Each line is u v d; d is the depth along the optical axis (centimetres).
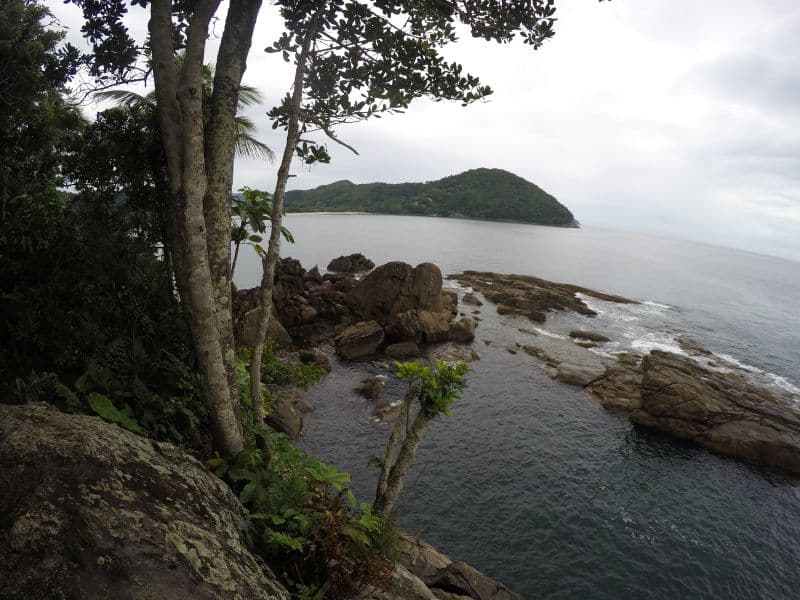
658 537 1568
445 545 1450
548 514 1631
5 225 684
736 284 10688
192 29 501
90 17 666
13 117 959
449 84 677
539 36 689
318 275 4391
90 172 755
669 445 2175
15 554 274
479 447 2009
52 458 332
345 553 519
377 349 3145
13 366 645
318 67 682
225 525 421
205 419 741
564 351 3412
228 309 640
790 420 2261
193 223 541
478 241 13038
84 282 735
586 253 13862
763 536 1622
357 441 1939
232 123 614
